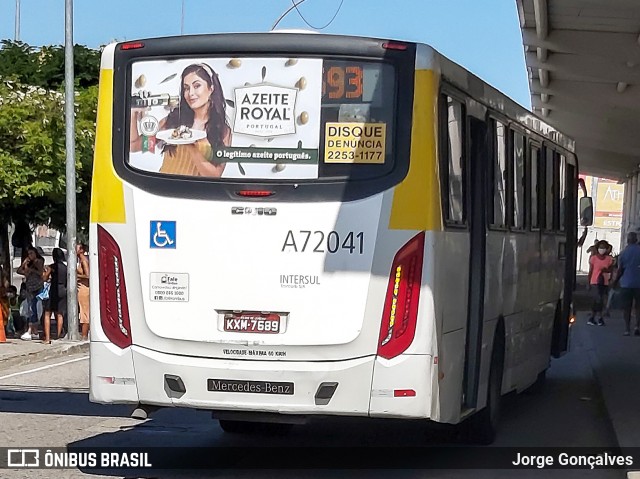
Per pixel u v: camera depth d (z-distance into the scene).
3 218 22.39
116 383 8.23
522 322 11.96
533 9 23.89
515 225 11.29
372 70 8.01
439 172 8.11
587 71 29.58
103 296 8.27
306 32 8.11
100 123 8.36
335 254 7.93
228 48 8.13
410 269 7.89
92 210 8.34
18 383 15.03
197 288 8.08
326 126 8.02
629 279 23.25
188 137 8.17
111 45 8.39
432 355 7.96
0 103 20.00
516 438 11.25
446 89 8.41
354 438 10.84
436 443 10.69
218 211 8.07
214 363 8.03
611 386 14.94
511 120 10.98
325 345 7.91
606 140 50.91
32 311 20.78
